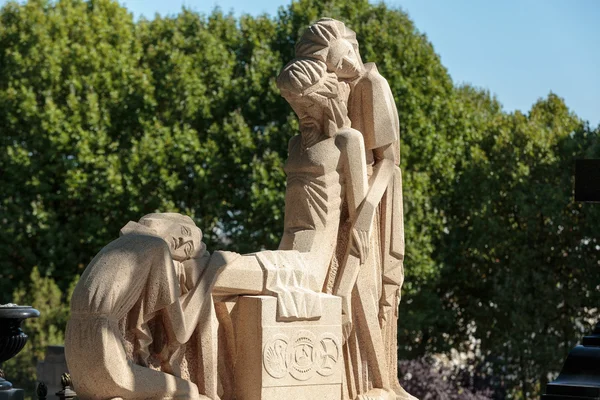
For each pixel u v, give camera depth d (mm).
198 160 17219
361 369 5988
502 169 18734
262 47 18125
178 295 5168
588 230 17484
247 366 5430
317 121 5980
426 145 17359
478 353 19328
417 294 17625
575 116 21344
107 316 4906
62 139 17312
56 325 16469
